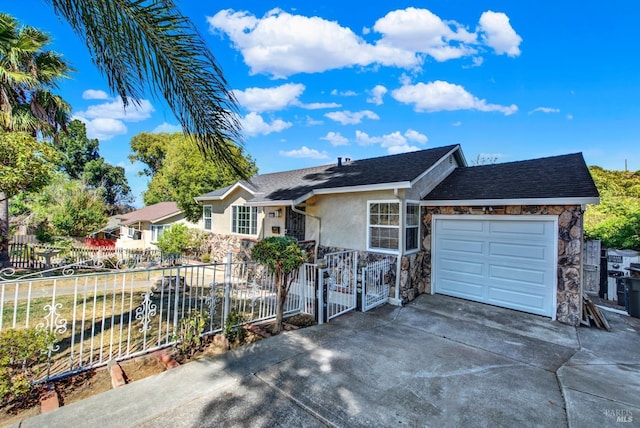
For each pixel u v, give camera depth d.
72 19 2.38
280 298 5.32
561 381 3.90
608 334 5.64
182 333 4.59
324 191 8.88
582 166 7.23
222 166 3.39
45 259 12.41
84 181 27.61
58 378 3.64
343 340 4.96
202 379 3.63
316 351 4.50
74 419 2.85
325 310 5.85
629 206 11.82
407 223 7.79
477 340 5.21
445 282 8.03
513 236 6.92
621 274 8.15
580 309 6.01
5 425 2.88
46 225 19.95
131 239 23.94
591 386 3.79
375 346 4.77
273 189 12.27
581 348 5.01
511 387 3.71
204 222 17.17
